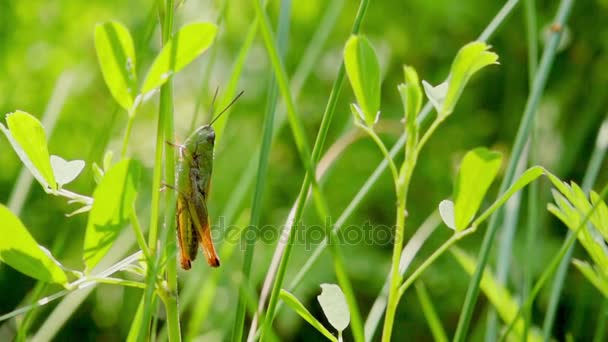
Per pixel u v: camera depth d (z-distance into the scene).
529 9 0.44
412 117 0.38
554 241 0.70
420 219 0.75
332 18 0.47
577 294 0.66
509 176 0.41
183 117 0.77
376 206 0.76
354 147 0.76
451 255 0.72
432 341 0.71
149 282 0.37
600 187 0.72
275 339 0.41
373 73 0.38
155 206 0.38
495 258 0.65
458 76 0.38
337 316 0.39
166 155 0.38
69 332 0.73
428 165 0.76
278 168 0.77
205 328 0.62
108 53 0.38
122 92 0.38
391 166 0.38
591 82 0.77
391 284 0.38
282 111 0.46
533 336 0.43
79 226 0.74
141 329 0.37
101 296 0.74
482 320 0.59
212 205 0.73
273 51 0.37
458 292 0.71
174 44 0.38
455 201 0.38
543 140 0.74
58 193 0.38
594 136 0.73
